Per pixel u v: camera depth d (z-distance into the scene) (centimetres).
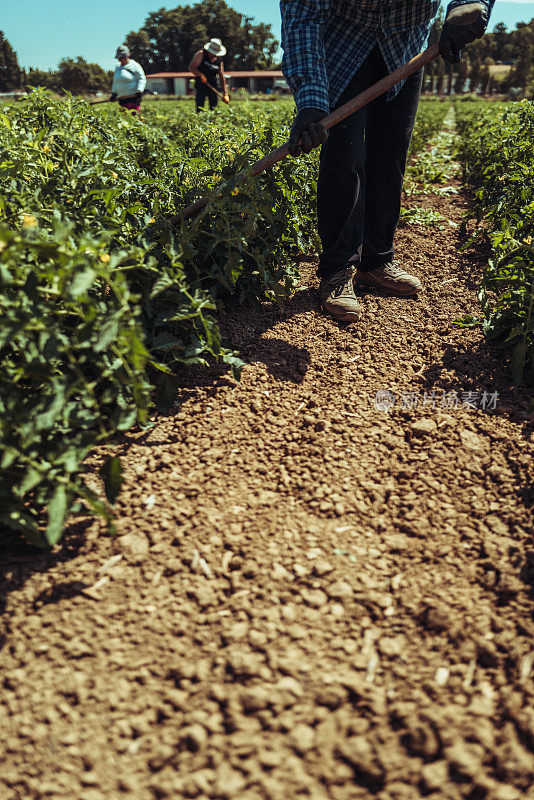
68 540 178
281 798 116
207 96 1080
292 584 164
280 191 355
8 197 238
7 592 160
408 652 145
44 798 117
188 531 182
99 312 180
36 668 141
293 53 282
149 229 277
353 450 219
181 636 150
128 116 507
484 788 117
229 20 9412
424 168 794
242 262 312
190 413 239
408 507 193
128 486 199
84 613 155
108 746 126
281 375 268
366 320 323
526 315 265
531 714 129
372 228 346
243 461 213
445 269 405
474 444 221
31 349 169
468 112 1809
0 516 161
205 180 338
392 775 120
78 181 279
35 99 400
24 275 179
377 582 165
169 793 118
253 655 144
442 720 128
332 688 136
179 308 237
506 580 163
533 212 360
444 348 291
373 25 291
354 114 296
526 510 189
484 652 144
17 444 164
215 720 130
